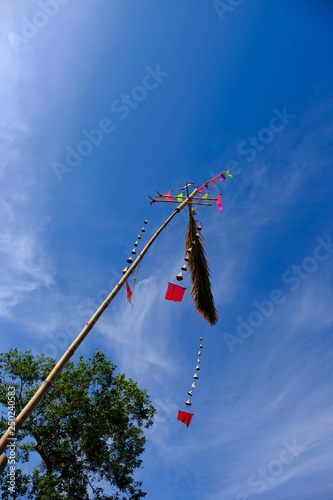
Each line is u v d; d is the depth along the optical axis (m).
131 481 15.12
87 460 15.18
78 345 5.80
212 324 8.55
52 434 14.99
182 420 8.96
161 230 8.11
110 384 16.77
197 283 8.38
